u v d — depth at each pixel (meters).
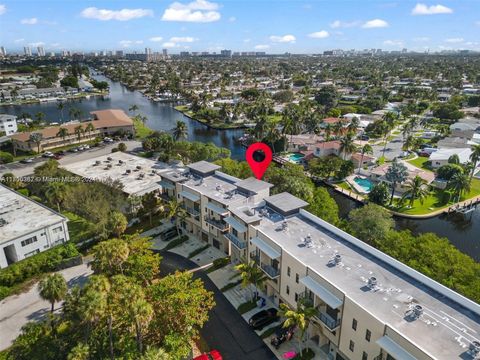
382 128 152.25
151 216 74.75
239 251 56.44
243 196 61.75
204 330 45.28
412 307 33.94
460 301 34.75
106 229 63.72
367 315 33.12
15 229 61.22
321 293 37.47
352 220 61.47
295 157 127.56
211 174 73.00
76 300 38.53
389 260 41.19
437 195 94.69
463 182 87.31
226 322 46.59
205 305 43.94
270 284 48.97
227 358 41.03
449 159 109.94
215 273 56.78
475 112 190.88
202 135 167.62
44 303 51.50
